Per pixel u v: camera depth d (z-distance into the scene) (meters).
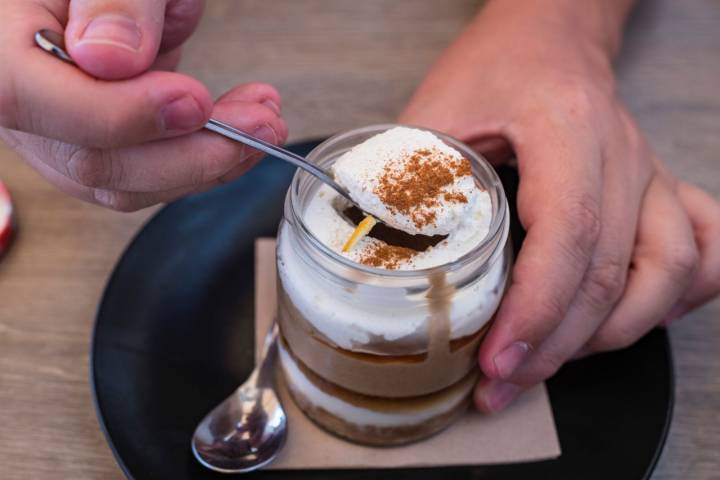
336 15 0.51
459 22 0.51
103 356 0.32
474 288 0.28
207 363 0.33
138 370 0.32
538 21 0.41
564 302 0.30
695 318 0.37
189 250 0.36
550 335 0.31
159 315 0.34
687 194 0.38
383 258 0.28
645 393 0.32
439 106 0.37
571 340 0.31
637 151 0.36
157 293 0.35
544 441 0.31
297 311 0.29
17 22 0.25
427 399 0.30
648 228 0.34
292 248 0.29
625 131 0.36
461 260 0.26
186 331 0.34
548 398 0.32
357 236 0.28
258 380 0.33
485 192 0.30
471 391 0.32
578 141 0.33
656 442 0.31
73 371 0.34
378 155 0.28
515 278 0.30
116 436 0.30
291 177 0.39
